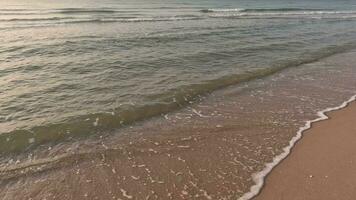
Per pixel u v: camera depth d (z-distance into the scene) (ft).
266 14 160.25
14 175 24.75
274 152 27.99
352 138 30.35
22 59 58.03
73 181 24.07
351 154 27.25
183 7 193.16
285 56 65.05
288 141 30.04
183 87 44.57
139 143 29.81
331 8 224.33
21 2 211.00
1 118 33.91
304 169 25.02
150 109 37.27
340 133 31.50
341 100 41.22
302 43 79.51
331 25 120.37
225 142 30.07
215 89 44.88
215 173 24.93
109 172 25.22
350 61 62.69
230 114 36.60
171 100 40.11
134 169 25.63
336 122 34.22
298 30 103.60
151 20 118.52
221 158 27.14
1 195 22.49
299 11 187.83
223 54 64.44
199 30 95.45
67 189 23.15
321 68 57.11
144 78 48.34
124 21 114.01
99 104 38.22
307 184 23.03
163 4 216.33
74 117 34.58
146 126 33.37
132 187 23.30
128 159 27.14
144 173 25.05
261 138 30.81
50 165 26.16
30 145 29.07
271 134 31.60
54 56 60.75
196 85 45.52
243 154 27.76
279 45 75.46
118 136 31.17
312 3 287.69
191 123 34.12
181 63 57.16
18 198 22.24
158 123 34.09
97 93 41.86
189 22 115.55
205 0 278.87
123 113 35.88
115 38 78.89
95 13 144.25
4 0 227.61
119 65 55.01
